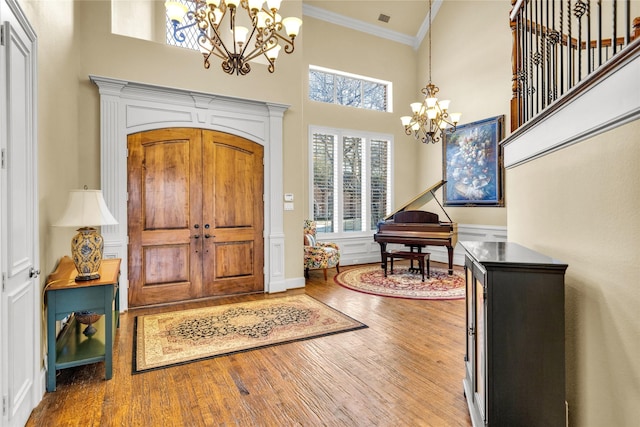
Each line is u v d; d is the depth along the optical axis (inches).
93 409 81.4
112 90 153.5
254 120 187.3
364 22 269.4
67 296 92.0
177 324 139.3
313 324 138.9
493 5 233.8
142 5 185.0
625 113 46.4
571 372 63.6
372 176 281.7
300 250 201.8
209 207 177.2
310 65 251.3
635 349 48.5
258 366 103.1
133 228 160.9
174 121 168.1
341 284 207.8
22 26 77.5
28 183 81.0
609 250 53.3
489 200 236.4
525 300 61.2
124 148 157.1
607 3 156.5
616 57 46.1
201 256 175.9
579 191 61.2
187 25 195.2
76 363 92.4
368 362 105.6
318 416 78.5
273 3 105.0
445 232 213.9
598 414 56.6
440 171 275.7
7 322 68.4
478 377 72.6
